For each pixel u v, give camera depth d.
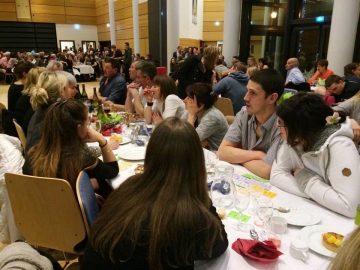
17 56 13.23
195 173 0.80
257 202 1.15
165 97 2.77
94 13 17.25
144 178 0.80
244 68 5.05
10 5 14.98
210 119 2.15
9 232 1.64
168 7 8.34
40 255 0.71
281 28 8.80
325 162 1.22
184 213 0.73
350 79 4.27
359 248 0.42
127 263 0.73
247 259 0.90
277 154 1.50
